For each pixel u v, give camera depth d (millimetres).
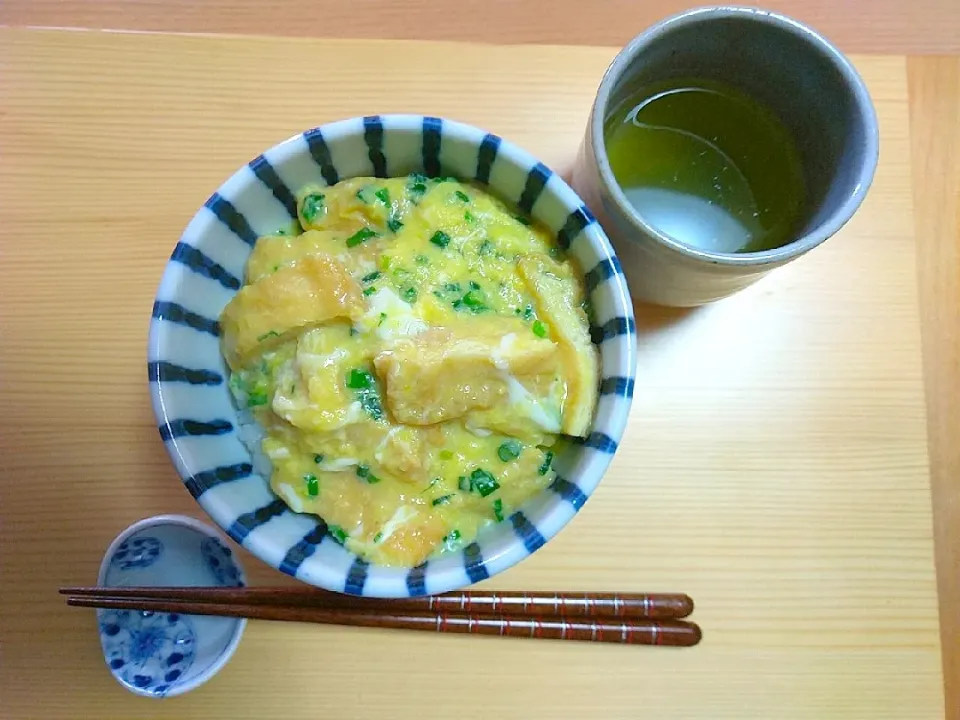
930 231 297
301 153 227
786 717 269
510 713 265
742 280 227
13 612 266
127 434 271
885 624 274
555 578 269
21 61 284
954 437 292
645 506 273
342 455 217
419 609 259
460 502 221
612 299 218
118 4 298
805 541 276
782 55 233
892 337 287
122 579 266
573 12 304
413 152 235
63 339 273
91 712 264
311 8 301
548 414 221
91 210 278
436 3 302
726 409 280
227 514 207
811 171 247
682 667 269
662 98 261
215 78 286
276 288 218
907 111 300
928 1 313
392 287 222
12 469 268
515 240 234
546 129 289
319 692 264
